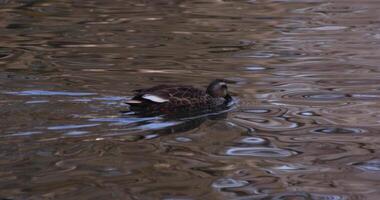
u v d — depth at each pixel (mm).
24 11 26984
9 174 10047
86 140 11562
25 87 15062
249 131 12523
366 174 10383
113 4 29328
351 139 12102
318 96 15109
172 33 23016
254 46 20922
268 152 11367
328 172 10461
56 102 13742
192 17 26344
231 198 9367
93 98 14195
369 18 26188
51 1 29578
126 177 10055
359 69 17734
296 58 19234
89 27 23875
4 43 20953
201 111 13734
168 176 10141
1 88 14898
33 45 20688
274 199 9367
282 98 14945
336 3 30391
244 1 30812
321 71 17562
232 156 11133
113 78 16406
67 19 25375
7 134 11672
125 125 12453
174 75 17016
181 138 11969
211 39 22000
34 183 9750
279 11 28109
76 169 10289
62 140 11477
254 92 15461
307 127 12805
